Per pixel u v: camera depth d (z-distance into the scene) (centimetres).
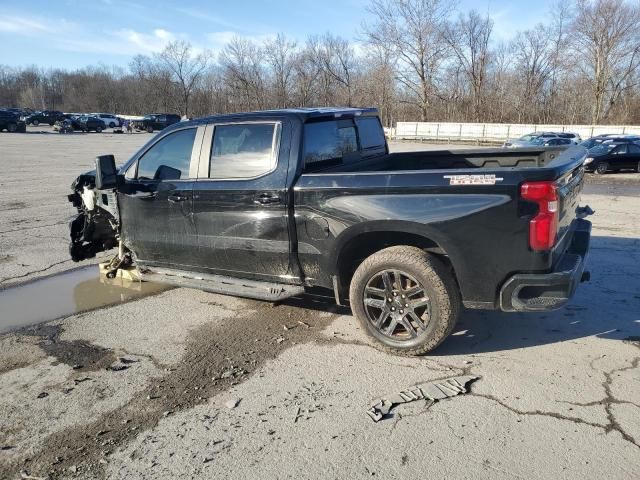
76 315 502
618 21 4916
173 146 491
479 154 539
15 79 11844
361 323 412
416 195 372
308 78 6431
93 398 354
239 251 456
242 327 466
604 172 1961
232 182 448
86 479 276
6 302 539
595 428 303
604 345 409
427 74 5638
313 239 416
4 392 365
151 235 511
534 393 342
